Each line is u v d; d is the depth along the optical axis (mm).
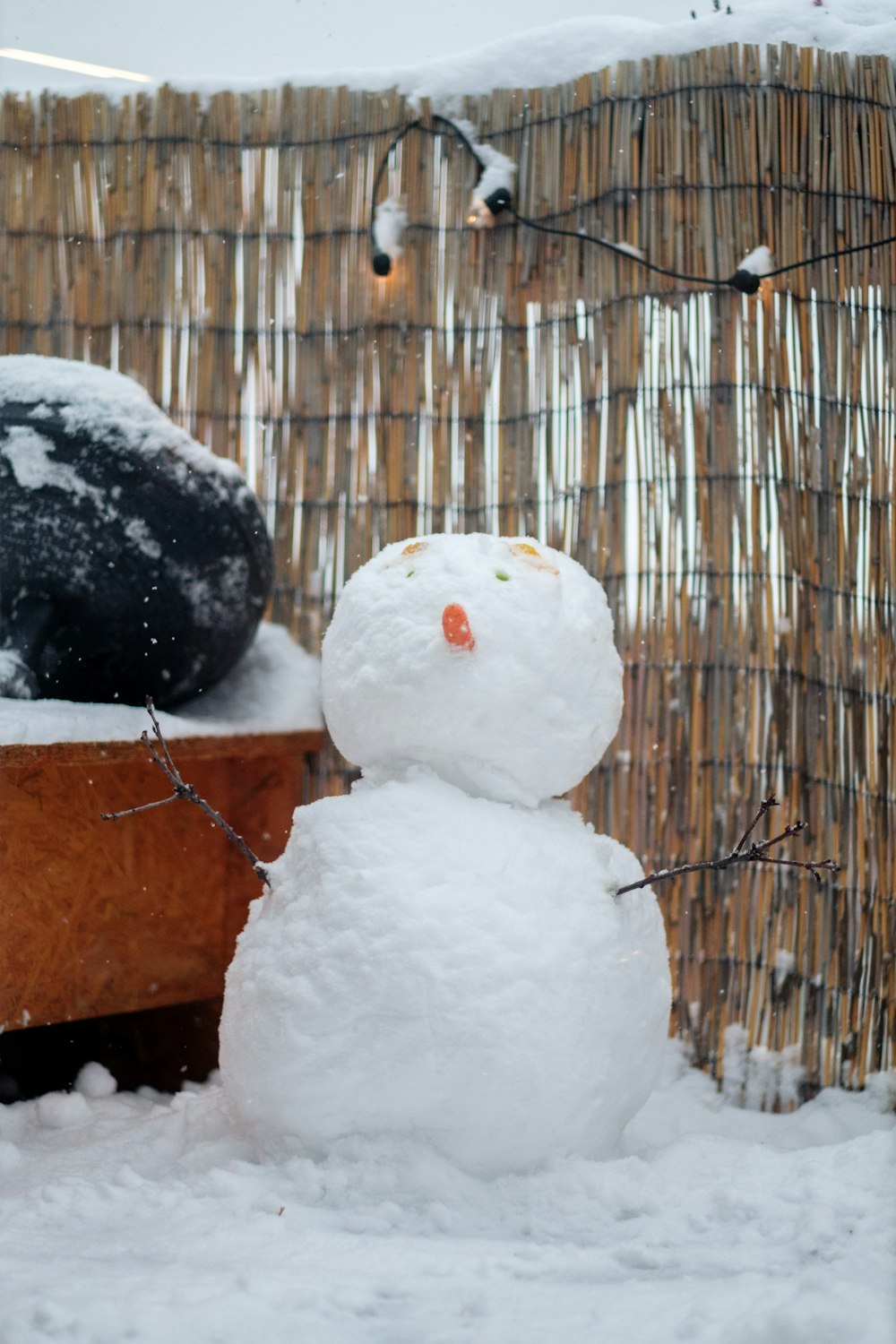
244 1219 1553
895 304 2039
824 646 2043
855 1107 1982
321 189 2297
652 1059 1710
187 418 2334
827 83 2045
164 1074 2166
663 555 2096
